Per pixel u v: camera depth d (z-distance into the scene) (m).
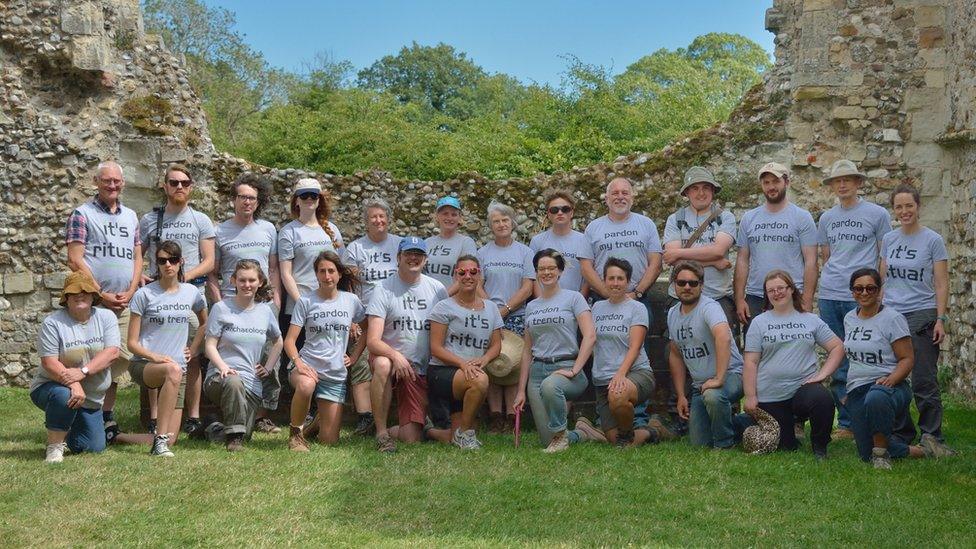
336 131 19.64
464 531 4.46
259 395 6.42
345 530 4.46
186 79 10.60
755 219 7.03
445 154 18.70
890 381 5.74
